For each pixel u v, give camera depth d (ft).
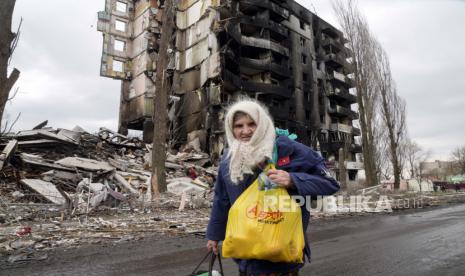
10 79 18.90
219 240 6.19
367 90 85.46
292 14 145.79
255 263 5.04
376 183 79.56
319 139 145.89
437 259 16.80
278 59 132.67
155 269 14.29
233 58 109.50
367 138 82.12
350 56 88.22
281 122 128.98
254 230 4.73
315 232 26.37
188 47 116.88
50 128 72.13
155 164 45.44
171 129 110.63
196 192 51.31
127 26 134.41
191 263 15.29
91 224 25.79
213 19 105.60
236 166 5.26
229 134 5.60
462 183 153.79
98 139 77.56
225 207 6.08
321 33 162.20
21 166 46.52
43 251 17.48
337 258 17.13
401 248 19.58
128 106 130.72
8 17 19.08
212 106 100.99
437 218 34.99
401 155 144.56
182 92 115.85
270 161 5.22
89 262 15.39
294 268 5.08
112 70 128.67
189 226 25.95
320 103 154.61
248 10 128.36
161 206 38.06
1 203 29.22
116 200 35.81
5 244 18.56
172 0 50.78
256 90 117.39
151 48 123.13
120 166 60.08
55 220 27.45
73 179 46.39
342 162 97.71
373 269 14.97
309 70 148.66
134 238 21.24
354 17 88.53
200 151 100.73
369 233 25.61
